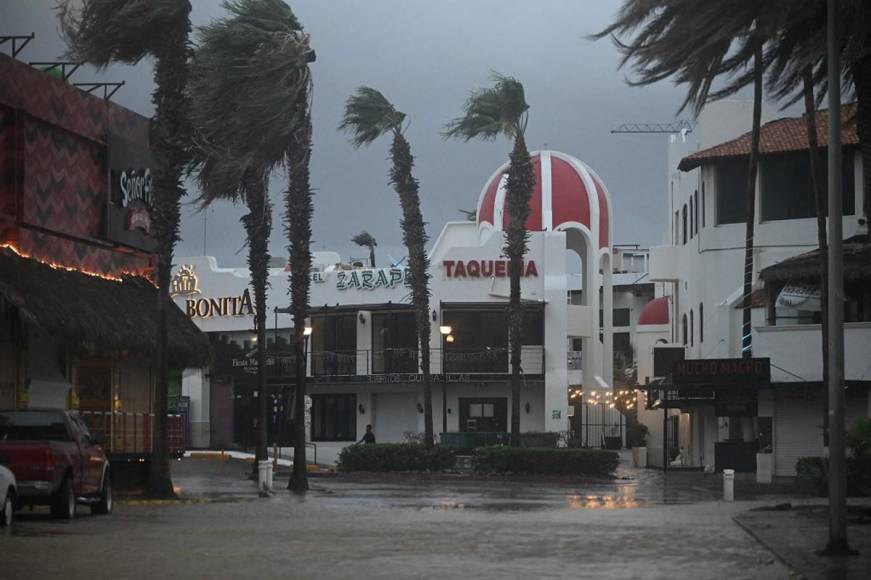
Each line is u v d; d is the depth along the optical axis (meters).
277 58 37.47
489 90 52.47
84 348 33.56
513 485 45.22
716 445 48.59
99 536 20.70
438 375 69.00
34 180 33.72
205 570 15.58
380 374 70.31
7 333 32.25
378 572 15.41
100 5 33.72
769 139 53.25
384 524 24.23
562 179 75.31
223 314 77.12
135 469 38.88
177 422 42.22
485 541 20.06
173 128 34.06
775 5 22.61
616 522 24.94
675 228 66.12
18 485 23.47
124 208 38.19
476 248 70.25
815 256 46.31
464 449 64.69
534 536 21.11
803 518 24.97
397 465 53.12
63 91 35.22
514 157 52.59
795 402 46.94
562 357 69.50
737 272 54.12
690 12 23.16
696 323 56.66
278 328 76.19
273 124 38.41
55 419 25.28
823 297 38.22
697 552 18.19
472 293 70.12
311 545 19.27
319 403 74.06
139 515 27.12
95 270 36.59
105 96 38.75
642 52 24.09
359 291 72.00
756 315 52.12
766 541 19.36
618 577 14.91
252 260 46.75
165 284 34.22
